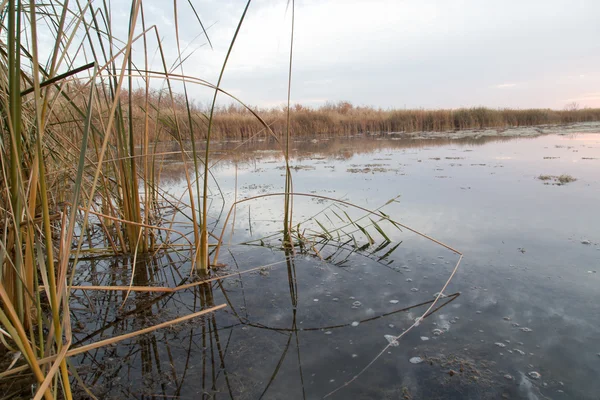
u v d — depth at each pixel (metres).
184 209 3.88
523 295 1.84
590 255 2.28
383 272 2.19
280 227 3.13
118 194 2.65
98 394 1.20
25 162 1.53
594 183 4.29
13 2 0.89
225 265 2.35
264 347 1.48
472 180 4.79
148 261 2.42
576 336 1.50
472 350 1.43
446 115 20.44
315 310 1.77
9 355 1.36
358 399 1.19
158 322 1.67
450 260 2.31
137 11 1.15
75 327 1.62
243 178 5.71
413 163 6.72
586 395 1.19
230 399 1.20
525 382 1.26
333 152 9.67
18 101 0.96
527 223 2.94
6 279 1.39
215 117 16.50
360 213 3.46
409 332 1.57
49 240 0.89
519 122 22.67
